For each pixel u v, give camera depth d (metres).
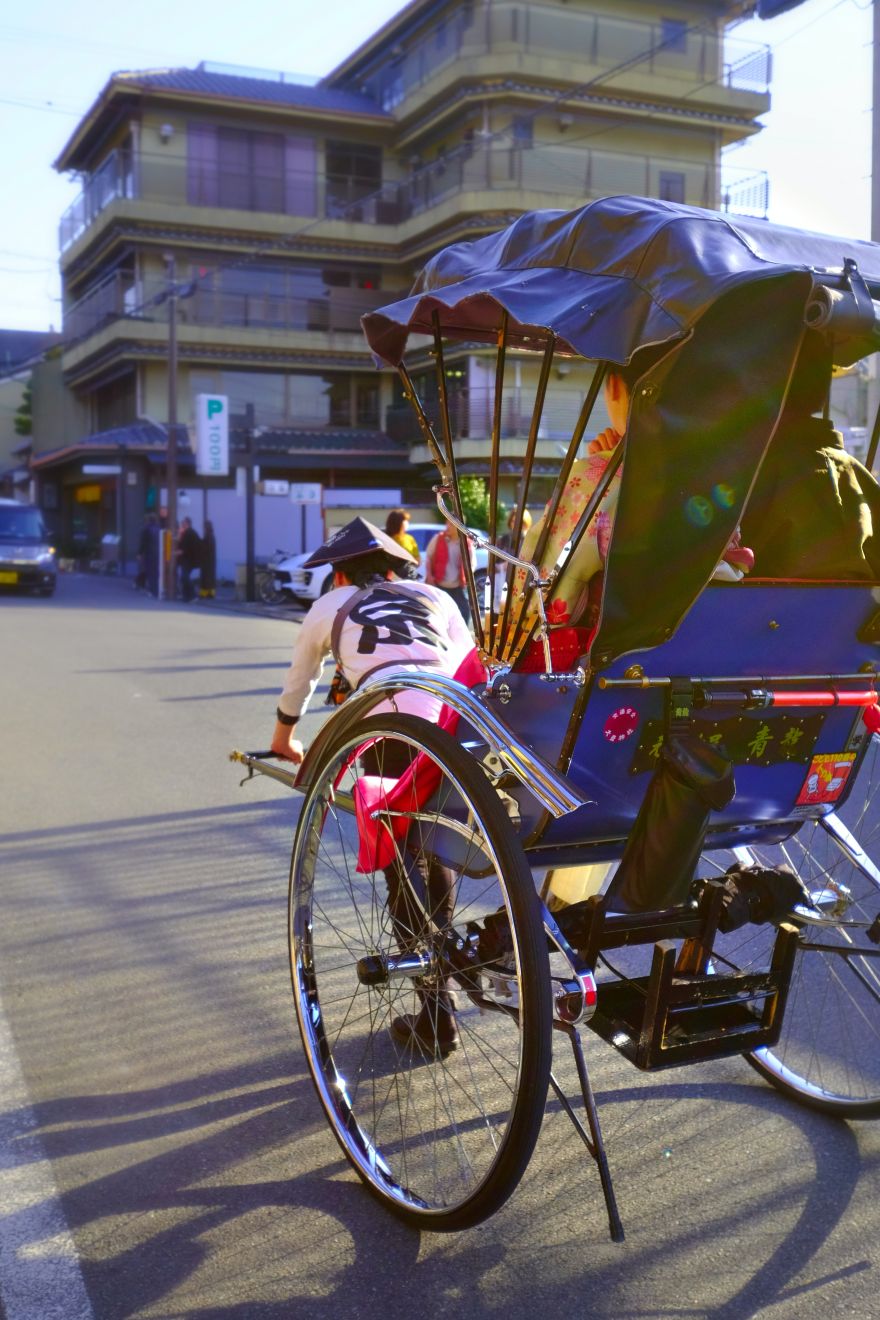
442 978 3.05
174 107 36.09
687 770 2.61
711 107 34.31
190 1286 2.57
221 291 37.03
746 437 2.43
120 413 40.12
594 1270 2.62
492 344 3.66
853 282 2.44
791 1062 3.46
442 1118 3.24
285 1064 3.63
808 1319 2.45
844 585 2.72
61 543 42.69
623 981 2.90
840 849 3.29
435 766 2.89
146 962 4.45
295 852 3.26
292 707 3.83
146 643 16.22
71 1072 3.58
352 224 36.88
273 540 35.34
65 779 7.54
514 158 33.25
